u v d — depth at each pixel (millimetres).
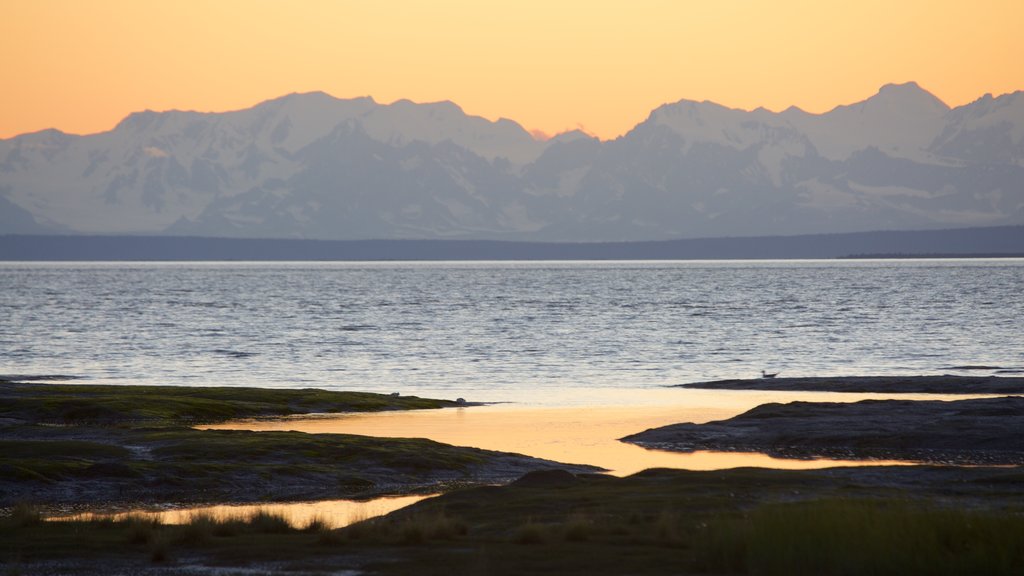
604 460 171750
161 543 91562
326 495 142125
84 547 94500
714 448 183000
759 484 122250
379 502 137250
